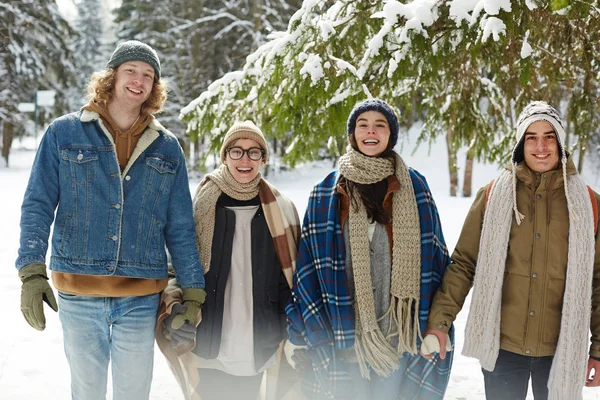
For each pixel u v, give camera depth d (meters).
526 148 2.37
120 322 2.33
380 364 2.45
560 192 2.32
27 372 3.67
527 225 2.33
